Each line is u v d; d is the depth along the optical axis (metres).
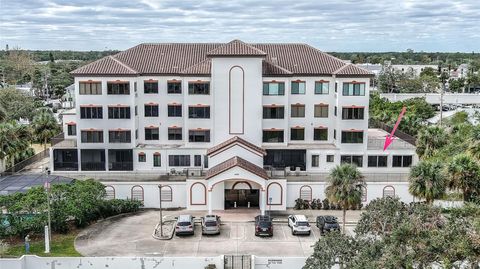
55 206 42.78
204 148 57.53
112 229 45.06
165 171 57.75
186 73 56.34
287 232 44.84
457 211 27.94
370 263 24.86
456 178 42.78
